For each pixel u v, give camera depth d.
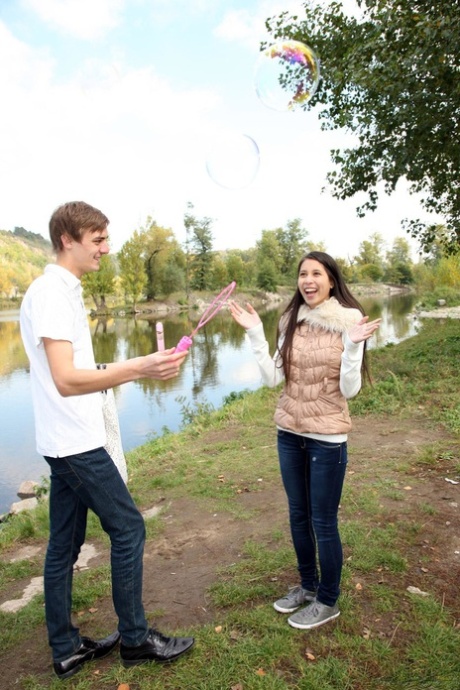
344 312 2.12
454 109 7.30
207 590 2.59
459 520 3.19
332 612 2.23
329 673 1.95
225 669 1.98
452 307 26.72
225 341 21.83
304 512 2.25
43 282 1.77
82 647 2.06
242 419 6.32
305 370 2.14
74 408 1.79
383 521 3.20
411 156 8.12
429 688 1.85
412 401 6.20
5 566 3.12
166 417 9.40
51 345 1.68
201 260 55.88
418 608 2.31
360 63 7.64
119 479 1.89
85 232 1.83
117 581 1.91
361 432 5.28
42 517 3.85
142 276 44.22
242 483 4.14
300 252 73.50
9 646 2.27
